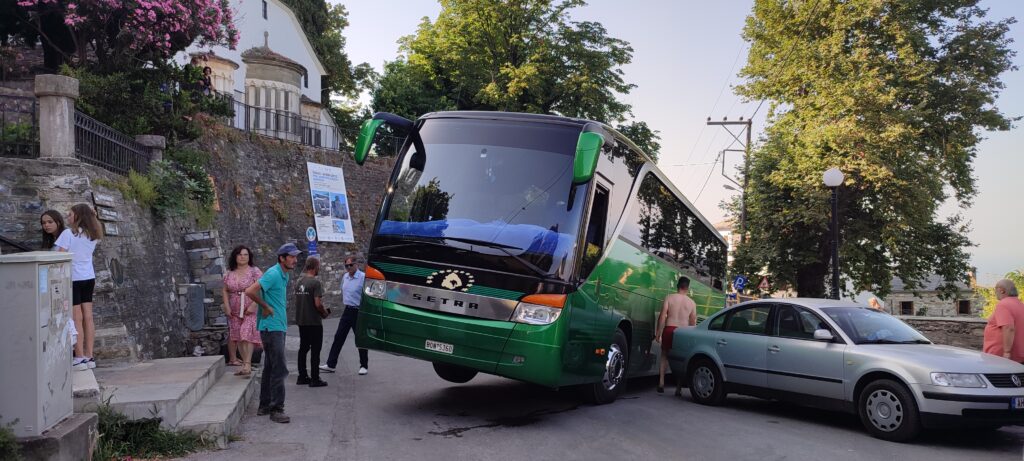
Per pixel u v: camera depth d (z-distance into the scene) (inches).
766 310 392.8
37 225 402.3
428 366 543.2
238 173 1008.9
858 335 351.3
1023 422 301.9
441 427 319.3
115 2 590.2
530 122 344.2
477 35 1636.3
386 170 1464.1
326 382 440.5
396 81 1775.3
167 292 553.6
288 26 1545.3
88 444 214.4
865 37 1181.7
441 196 339.0
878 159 1098.1
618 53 1656.0
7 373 190.1
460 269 319.9
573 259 319.3
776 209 1311.5
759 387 382.0
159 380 301.4
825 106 1178.0
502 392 421.4
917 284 1323.8
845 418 379.9
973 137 1200.2
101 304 414.3
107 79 588.7
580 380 342.6
